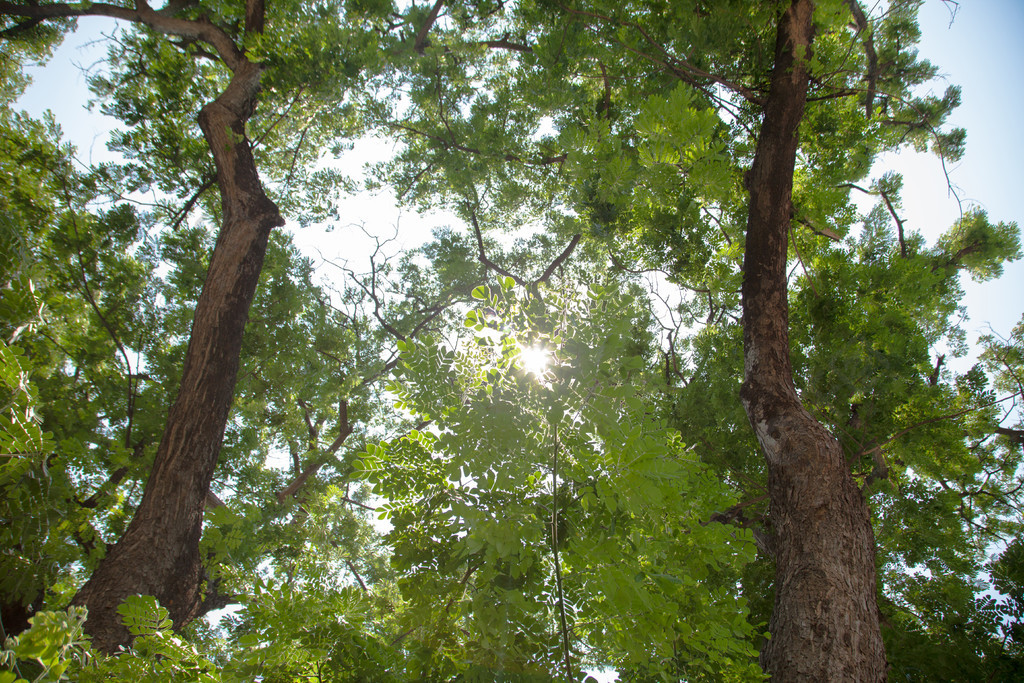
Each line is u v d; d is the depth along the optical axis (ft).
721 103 27.22
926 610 28.22
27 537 10.52
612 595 9.21
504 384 9.91
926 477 30.22
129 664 7.91
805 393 28.55
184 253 37.70
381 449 10.19
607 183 21.27
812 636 12.76
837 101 33.14
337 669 8.54
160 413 30.81
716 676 11.80
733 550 12.69
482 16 38.34
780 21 26.40
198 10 36.86
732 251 27.61
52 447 9.81
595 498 10.23
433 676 9.17
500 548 9.01
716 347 33.53
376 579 36.47
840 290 30.99
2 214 9.84
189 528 19.54
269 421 36.29
